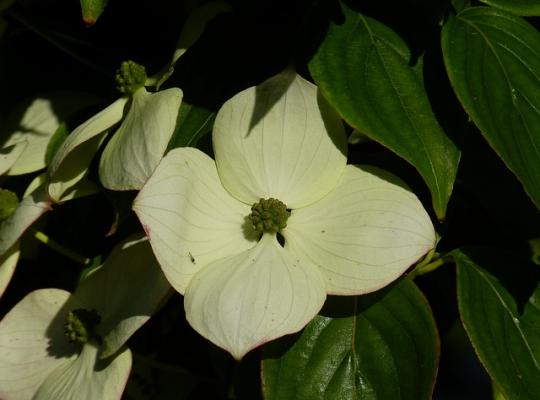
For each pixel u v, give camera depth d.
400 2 0.24
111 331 0.24
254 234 0.24
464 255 0.25
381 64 0.23
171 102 0.23
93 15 0.22
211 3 0.26
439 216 0.22
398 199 0.23
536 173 0.22
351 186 0.23
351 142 0.25
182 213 0.23
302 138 0.24
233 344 0.21
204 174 0.24
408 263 0.22
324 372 0.23
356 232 0.23
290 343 0.23
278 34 0.26
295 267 0.23
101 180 0.24
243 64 0.25
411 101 0.23
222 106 0.24
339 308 0.24
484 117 0.22
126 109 0.25
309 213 0.24
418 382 0.23
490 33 0.24
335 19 0.24
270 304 0.22
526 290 0.24
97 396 0.25
